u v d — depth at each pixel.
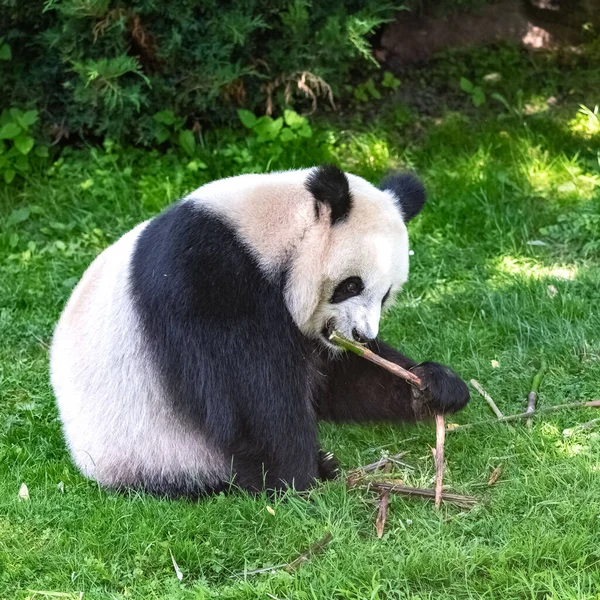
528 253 13.94
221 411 8.76
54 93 15.63
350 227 8.72
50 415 10.70
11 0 14.34
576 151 16.02
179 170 15.32
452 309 12.57
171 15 14.77
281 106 16.14
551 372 11.07
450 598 7.53
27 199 15.05
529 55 17.97
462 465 9.49
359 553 7.95
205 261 8.63
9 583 7.97
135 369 9.03
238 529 8.46
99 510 8.70
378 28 17.48
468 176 15.27
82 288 9.98
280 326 8.80
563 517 8.40
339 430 10.41
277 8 15.44
